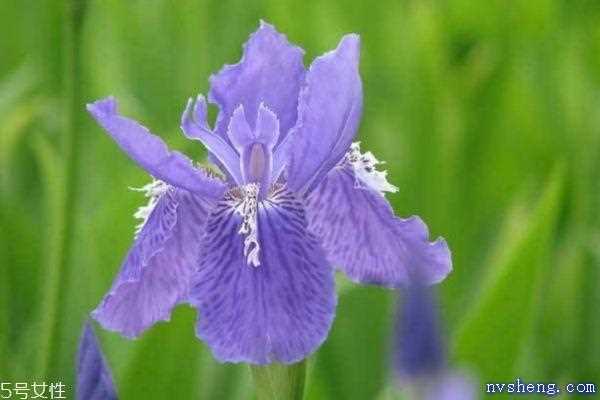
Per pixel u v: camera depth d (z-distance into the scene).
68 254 0.64
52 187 0.70
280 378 0.52
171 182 0.53
